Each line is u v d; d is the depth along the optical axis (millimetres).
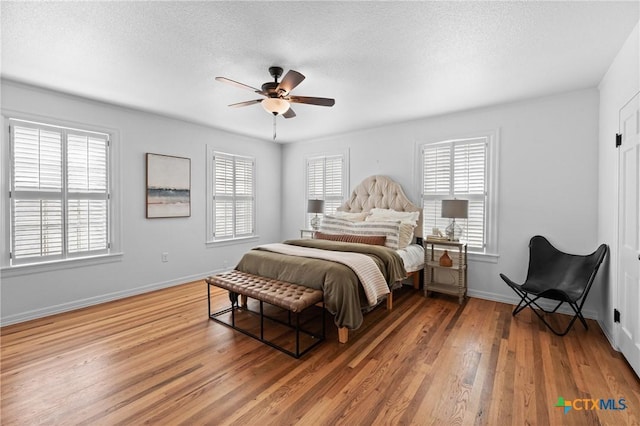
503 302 3730
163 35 2186
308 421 1701
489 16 1952
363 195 4883
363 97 3449
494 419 1712
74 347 2547
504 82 3025
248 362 2326
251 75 2867
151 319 3170
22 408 1792
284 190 6188
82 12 1908
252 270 3387
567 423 1681
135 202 4004
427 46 2334
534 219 3535
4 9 1860
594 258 2928
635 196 2189
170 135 4359
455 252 4043
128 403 1845
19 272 3096
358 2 1816
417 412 1772
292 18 1982
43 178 3266
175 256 4477
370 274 2959
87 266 3576
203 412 1770
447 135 4117
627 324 2316
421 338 2748
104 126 3678
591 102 3186
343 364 2303
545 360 2346
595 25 2059
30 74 2846
